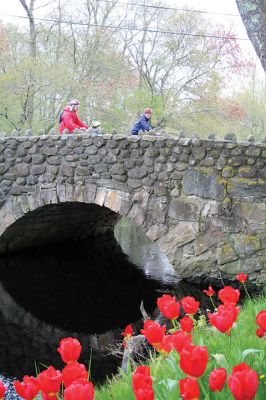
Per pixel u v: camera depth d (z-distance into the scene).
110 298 9.48
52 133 10.04
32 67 17.92
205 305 8.40
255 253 8.47
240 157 8.44
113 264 12.53
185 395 1.73
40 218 12.02
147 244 15.79
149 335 2.43
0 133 10.61
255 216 8.44
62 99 19.08
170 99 19.19
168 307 2.72
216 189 8.62
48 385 1.82
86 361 6.53
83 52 19.92
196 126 18.70
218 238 8.68
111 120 20.06
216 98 19.11
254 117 25.81
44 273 11.47
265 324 2.39
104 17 20.47
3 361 6.68
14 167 10.38
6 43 19.22
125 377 3.00
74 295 9.73
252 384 1.60
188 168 8.77
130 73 20.94
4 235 11.73
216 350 2.92
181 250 8.92
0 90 17.91
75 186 9.69
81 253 13.81
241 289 8.57
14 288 10.27
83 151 9.55
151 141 8.95
